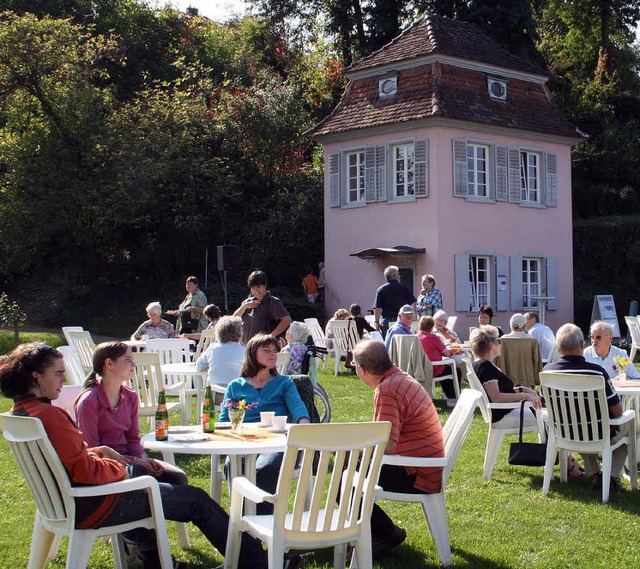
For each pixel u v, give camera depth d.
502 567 5.28
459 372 13.71
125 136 26.66
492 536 5.91
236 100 29.66
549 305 24.94
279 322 9.73
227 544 4.83
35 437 4.48
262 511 5.95
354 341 15.35
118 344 5.60
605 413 6.70
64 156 26.92
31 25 26.27
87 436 5.42
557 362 7.10
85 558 4.57
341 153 24.52
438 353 12.20
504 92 24.12
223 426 5.96
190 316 16.41
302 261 27.55
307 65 37.41
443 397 12.91
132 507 4.72
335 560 4.80
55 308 28.22
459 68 23.25
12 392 4.63
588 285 28.42
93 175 27.17
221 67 36.62
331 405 11.76
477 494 7.03
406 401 5.44
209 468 8.10
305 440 4.26
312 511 4.36
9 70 26.11
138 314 26.98
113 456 5.26
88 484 4.60
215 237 28.34
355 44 35.00
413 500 5.41
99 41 28.31
